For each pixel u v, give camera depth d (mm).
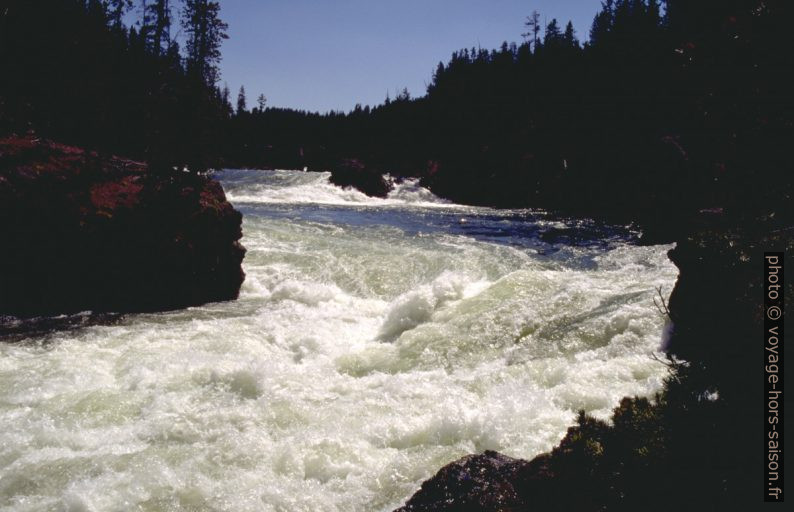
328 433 5262
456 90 74875
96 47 21094
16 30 17500
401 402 6078
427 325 8859
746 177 4465
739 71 4453
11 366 6848
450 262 14203
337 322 9922
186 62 25047
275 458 4805
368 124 86625
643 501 2820
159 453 4840
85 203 10211
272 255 14078
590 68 49250
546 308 8680
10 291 9273
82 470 4543
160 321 9352
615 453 3066
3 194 9422
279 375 6816
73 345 7699
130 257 10305
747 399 2924
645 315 7664
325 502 4188
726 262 3650
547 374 6633
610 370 6426
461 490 3521
